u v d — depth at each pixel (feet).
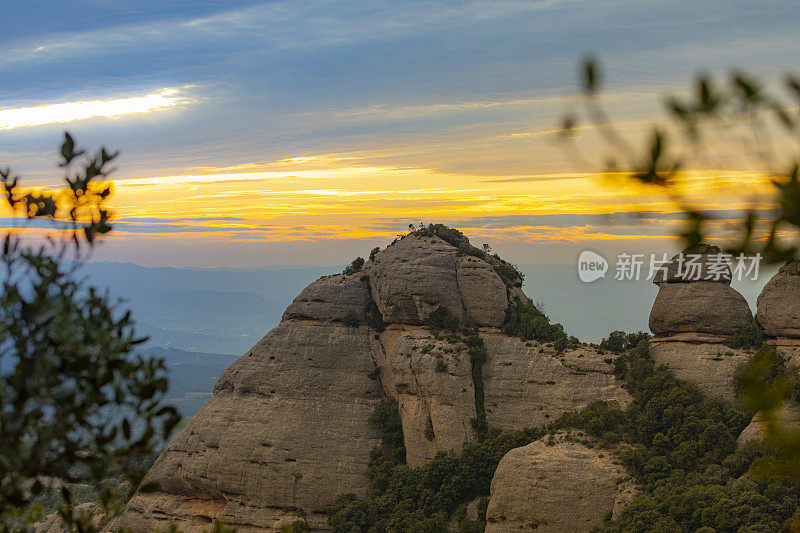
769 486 353.51
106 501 64.59
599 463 403.54
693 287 466.29
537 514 394.73
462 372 478.59
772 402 39.22
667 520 359.05
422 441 470.80
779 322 446.19
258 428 481.05
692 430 409.69
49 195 65.57
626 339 491.72
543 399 470.39
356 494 462.19
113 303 63.82
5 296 59.36
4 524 64.03
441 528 426.10
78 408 59.93
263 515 461.37
